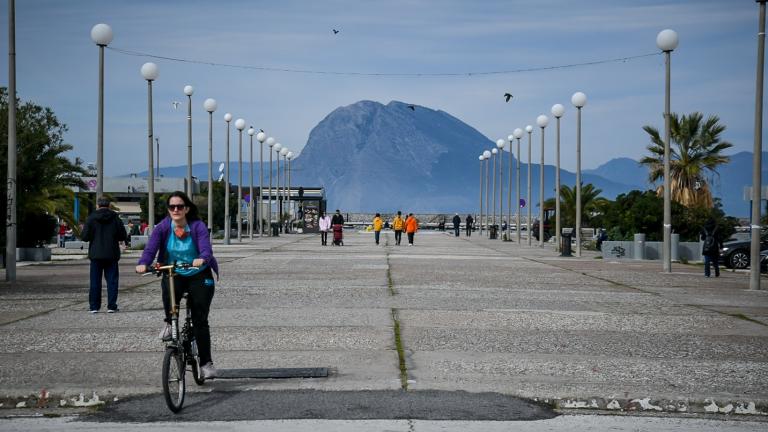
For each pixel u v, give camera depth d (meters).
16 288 19.95
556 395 8.57
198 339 8.84
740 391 8.86
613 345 11.80
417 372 9.73
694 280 24.53
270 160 66.19
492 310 15.77
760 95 21.66
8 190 21.67
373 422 7.59
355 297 17.95
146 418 7.79
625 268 29.66
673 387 9.03
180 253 8.74
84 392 8.57
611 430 7.48
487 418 7.78
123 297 17.86
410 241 50.56
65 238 48.47
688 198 52.75
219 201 71.75
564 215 67.75
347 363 10.24
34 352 10.89
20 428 7.52
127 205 80.56
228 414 7.89
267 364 10.15
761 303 17.78
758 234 21.27
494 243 55.12
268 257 34.41
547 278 24.20
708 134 53.25
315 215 80.56
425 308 15.97
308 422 7.59
